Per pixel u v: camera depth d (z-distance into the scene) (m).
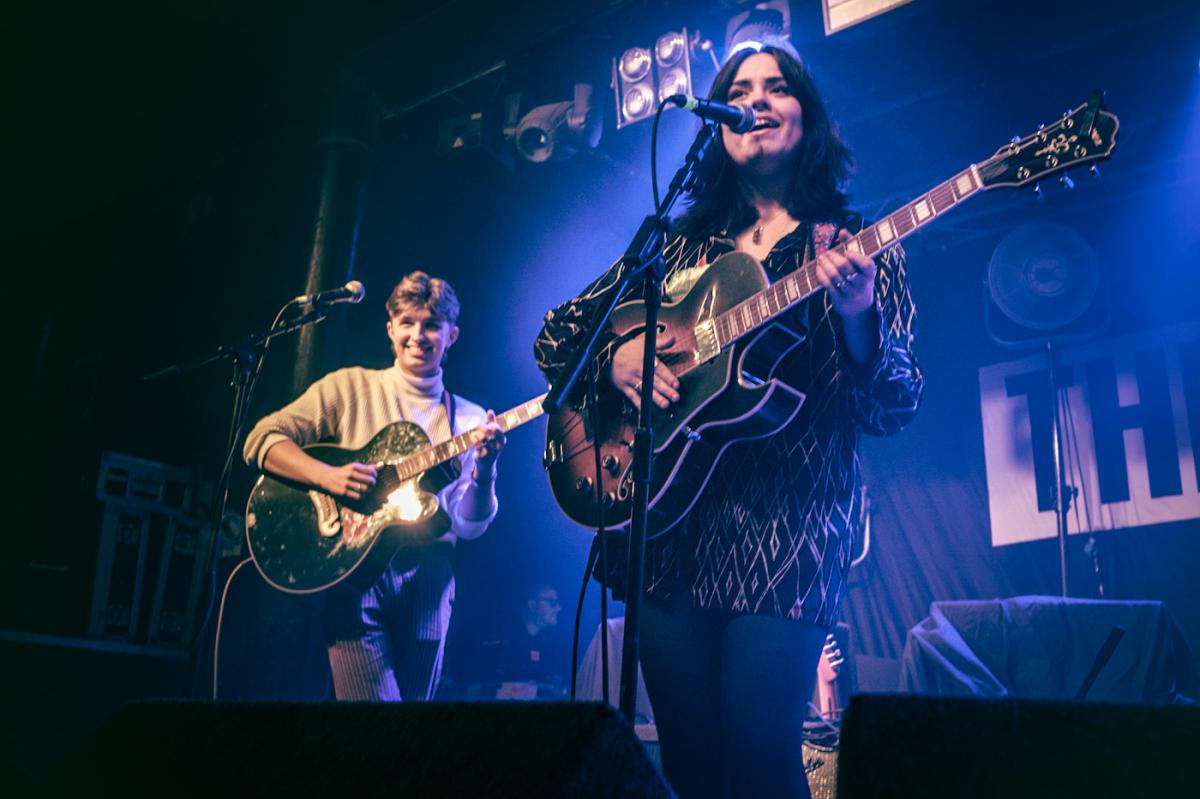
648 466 1.86
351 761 1.09
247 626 4.97
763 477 2.04
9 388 8.02
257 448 3.77
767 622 1.92
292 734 1.16
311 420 3.86
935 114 6.20
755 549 1.97
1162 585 5.99
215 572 3.59
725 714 1.90
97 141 7.41
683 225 2.44
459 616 7.34
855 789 0.88
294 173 7.15
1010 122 6.21
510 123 6.26
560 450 2.40
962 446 6.75
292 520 3.71
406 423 3.79
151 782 1.23
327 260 6.00
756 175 2.33
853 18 5.14
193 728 1.26
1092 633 4.17
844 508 2.04
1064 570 5.82
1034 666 4.20
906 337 2.15
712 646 2.00
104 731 1.33
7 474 7.37
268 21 6.18
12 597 4.64
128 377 7.78
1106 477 6.25
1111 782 0.80
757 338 2.14
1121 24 5.38
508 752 0.98
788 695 1.88
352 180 6.23
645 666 2.04
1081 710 0.84
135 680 4.79
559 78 6.23
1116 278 6.50
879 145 6.50
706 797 1.94
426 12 5.98
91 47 6.52
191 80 6.74
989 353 6.81
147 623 4.84
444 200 7.26
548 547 7.54
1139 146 6.17
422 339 3.91
